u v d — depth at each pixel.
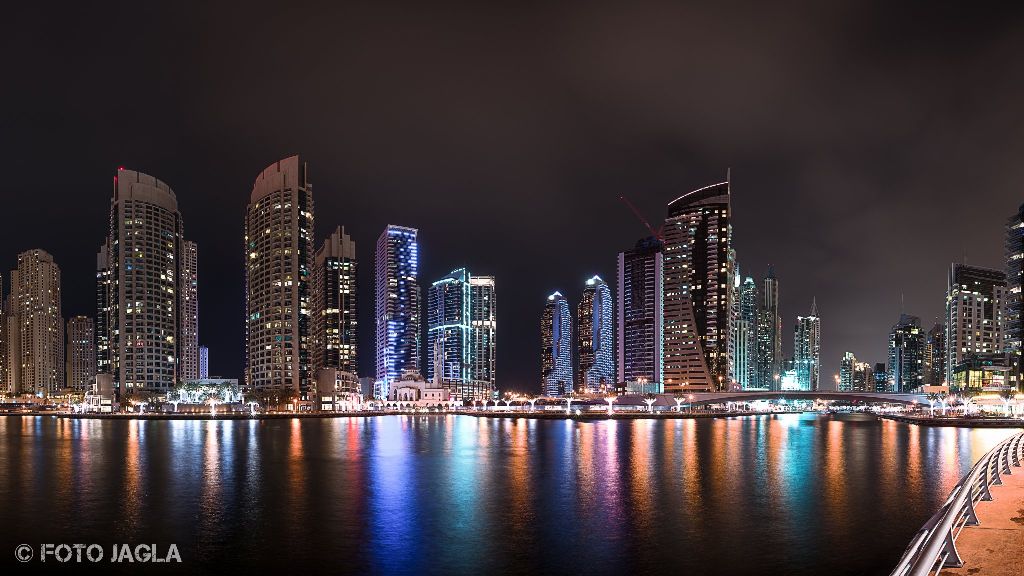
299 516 59.84
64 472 88.44
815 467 90.94
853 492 70.00
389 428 196.38
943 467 90.94
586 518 58.19
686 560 45.56
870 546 48.47
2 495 70.81
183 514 60.97
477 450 118.56
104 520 58.81
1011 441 49.94
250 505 64.94
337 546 50.06
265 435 161.75
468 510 61.97
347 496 69.50
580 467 92.12
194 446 128.12
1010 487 41.97
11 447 126.00
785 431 178.62
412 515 60.00
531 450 118.19
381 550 48.94
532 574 43.38
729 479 79.62
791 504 63.66
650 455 108.25
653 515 59.09
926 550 19.64
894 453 111.31
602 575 42.91
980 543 28.97
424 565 45.47
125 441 141.38
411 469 90.75
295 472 88.00
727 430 183.75
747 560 45.38
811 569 43.41
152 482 79.31
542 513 60.41
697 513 59.84
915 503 63.88
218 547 50.16
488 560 46.28
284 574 44.03
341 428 196.38
